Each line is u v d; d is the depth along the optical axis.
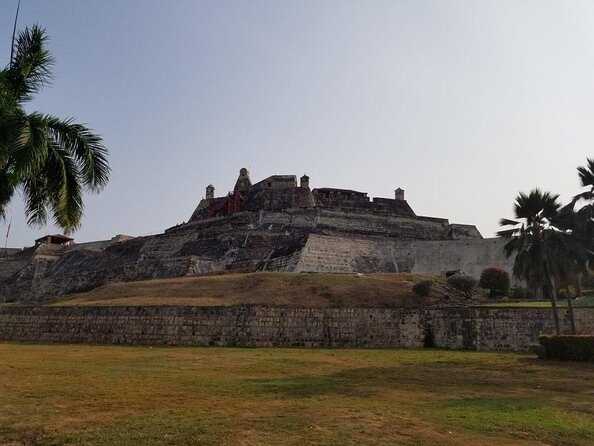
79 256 73.81
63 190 17.08
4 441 9.35
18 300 71.38
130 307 34.31
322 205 74.81
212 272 56.47
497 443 9.83
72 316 35.56
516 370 20.88
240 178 86.50
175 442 9.23
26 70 17.19
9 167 15.83
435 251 55.47
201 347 30.67
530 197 28.69
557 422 11.61
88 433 9.73
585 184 30.77
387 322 32.53
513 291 41.59
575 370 20.94
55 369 18.91
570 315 28.03
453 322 31.52
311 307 32.81
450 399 14.13
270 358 24.08
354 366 21.50
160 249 68.25
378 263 55.72
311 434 9.90
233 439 9.44
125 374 17.78
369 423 10.89
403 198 79.50
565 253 27.95
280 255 56.22
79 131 17.41
